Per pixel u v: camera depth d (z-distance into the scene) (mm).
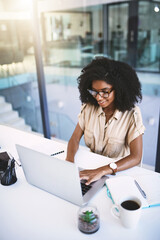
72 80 6754
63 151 1590
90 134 1653
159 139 2094
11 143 1762
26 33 5621
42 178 1126
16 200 1117
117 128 1535
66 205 1061
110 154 1609
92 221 886
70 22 7859
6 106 4789
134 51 7043
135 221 900
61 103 5246
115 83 1395
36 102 4719
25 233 917
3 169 1347
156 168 2211
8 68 4941
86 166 1399
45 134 3375
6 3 5441
